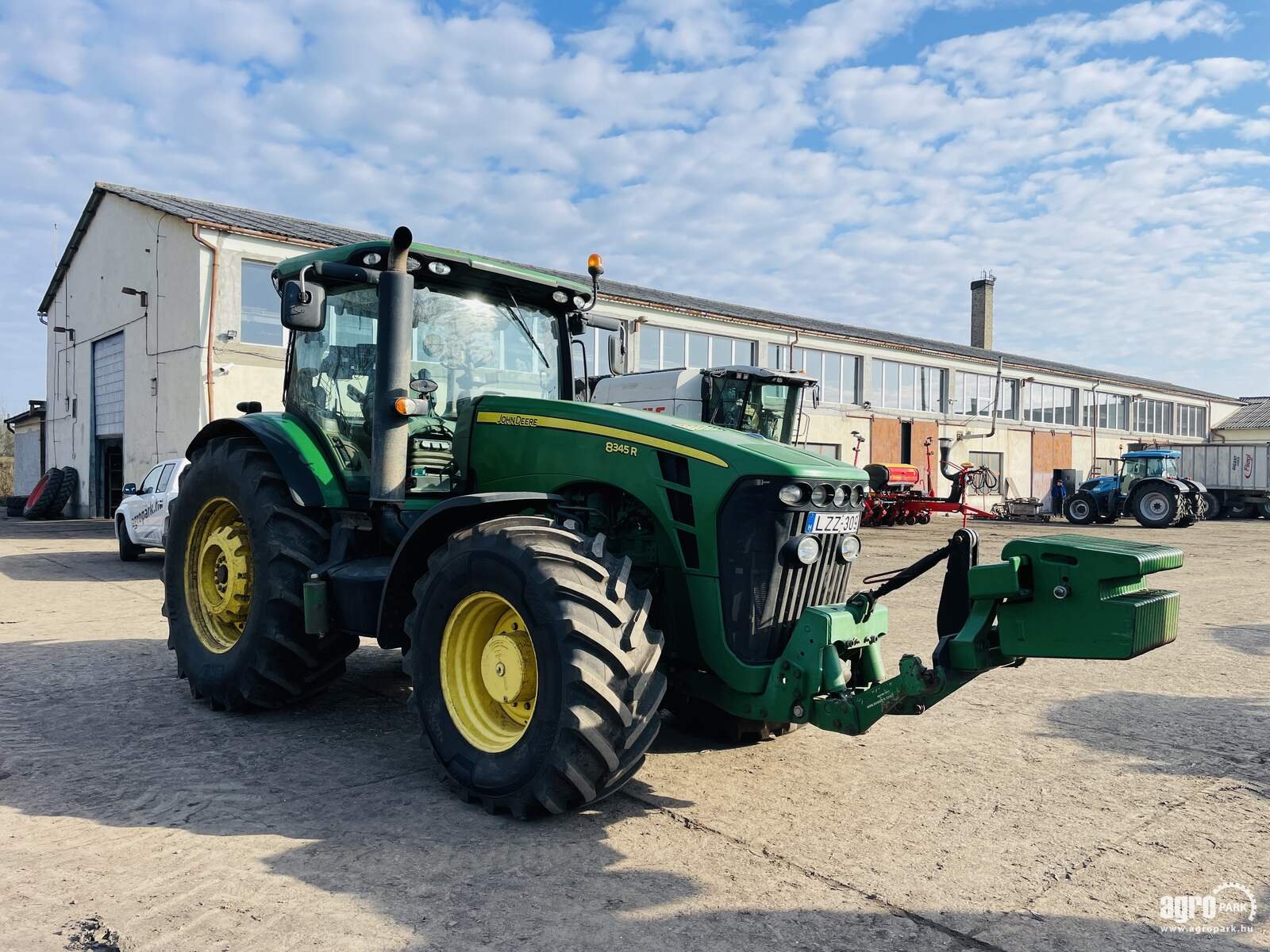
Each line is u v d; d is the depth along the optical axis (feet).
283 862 8.95
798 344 88.89
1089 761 12.78
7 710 14.51
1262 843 9.98
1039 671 18.70
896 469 70.18
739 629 10.76
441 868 8.88
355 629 12.71
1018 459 110.73
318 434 14.43
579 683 9.47
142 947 7.28
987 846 9.77
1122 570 8.73
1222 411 151.23
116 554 42.11
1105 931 7.95
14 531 58.39
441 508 11.09
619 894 8.41
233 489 14.46
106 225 67.77
